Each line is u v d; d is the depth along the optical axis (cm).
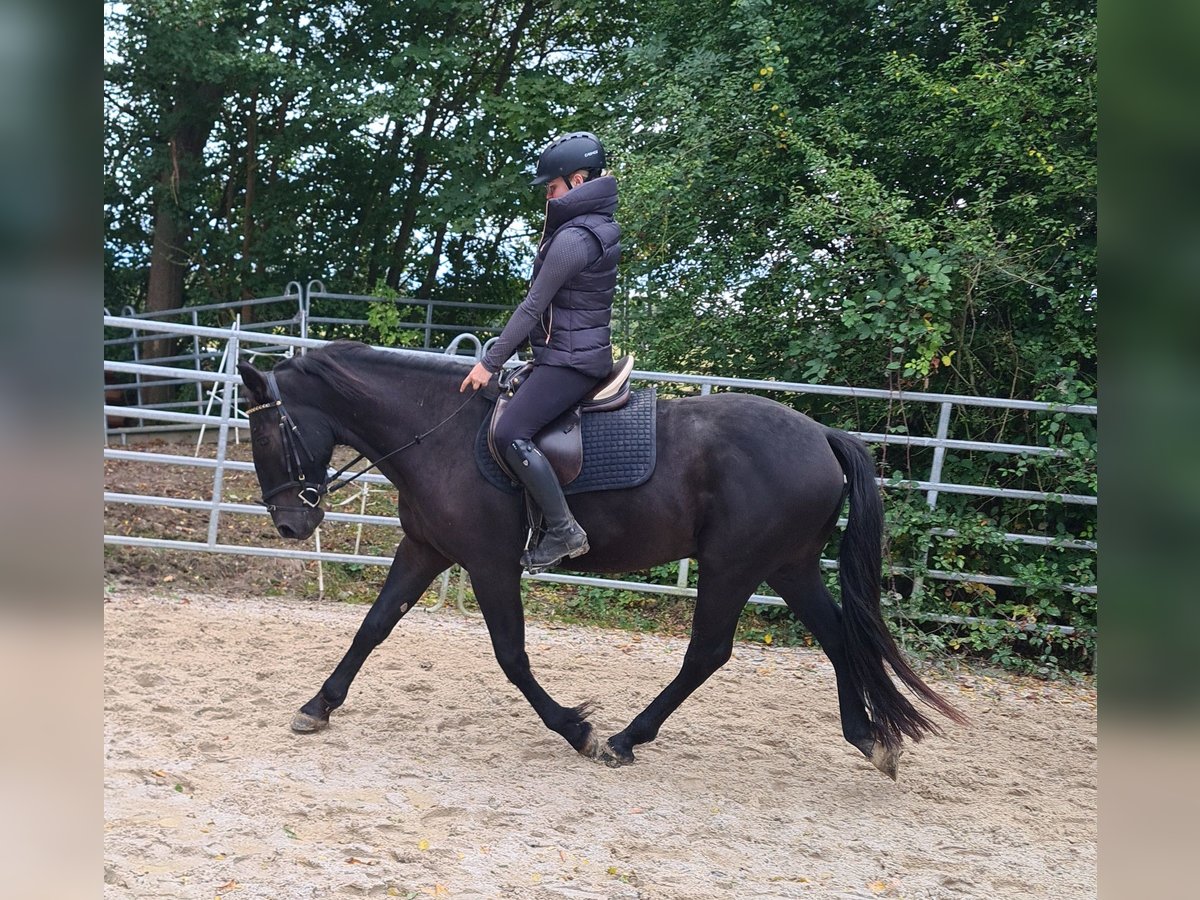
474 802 366
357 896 282
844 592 410
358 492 880
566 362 390
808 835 365
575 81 1287
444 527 408
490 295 1443
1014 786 436
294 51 1272
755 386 689
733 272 887
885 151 864
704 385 703
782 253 864
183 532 786
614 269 401
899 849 358
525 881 301
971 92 763
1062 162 734
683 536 408
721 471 403
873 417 794
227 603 663
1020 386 775
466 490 404
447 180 1273
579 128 1147
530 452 384
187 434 1203
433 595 733
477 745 433
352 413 420
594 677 558
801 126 849
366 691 491
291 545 798
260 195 1405
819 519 411
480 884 296
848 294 782
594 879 307
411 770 392
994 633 690
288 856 301
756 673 606
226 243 1384
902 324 705
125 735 398
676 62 962
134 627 569
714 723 496
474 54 1286
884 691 406
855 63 907
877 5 859
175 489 888
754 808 389
